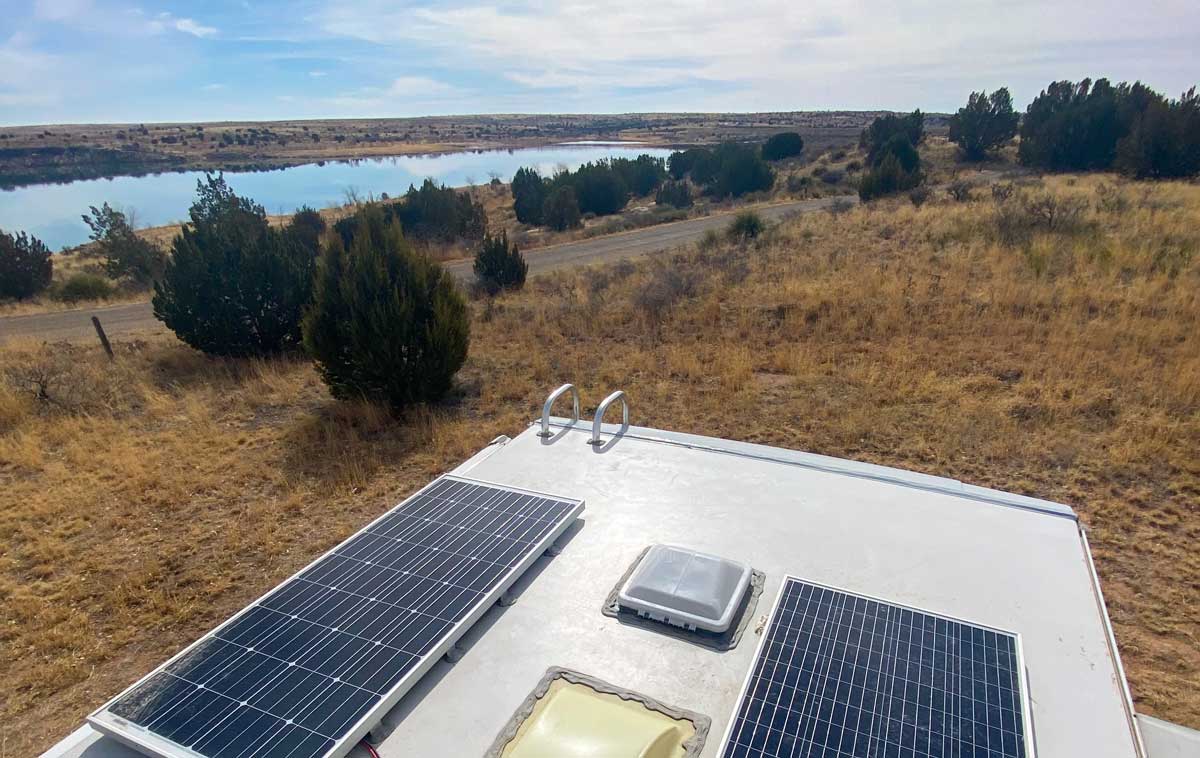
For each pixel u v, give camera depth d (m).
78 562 6.83
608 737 2.31
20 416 10.59
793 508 3.92
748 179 46.66
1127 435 8.40
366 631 2.82
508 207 50.72
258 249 13.73
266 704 2.43
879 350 11.92
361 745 2.39
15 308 22.06
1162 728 3.23
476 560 3.31
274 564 6.73
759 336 13.23
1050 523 3.71
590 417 9.80
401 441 9.53
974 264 16.31
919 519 3.78
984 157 46.47
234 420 10.66
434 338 10.29
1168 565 6.15
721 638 2.87
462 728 2.45
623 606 3.05
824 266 17.47
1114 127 37.06
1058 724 2.43
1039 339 11.73
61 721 4.87
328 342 10.36
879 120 53.22
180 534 7.33
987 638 2.72
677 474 4.38
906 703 2.40
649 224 35.94
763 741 2.26
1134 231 17.45
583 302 16.38
